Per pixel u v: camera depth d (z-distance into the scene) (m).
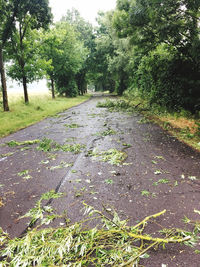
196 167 4.36
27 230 2.71
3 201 3.44
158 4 9.12
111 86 54.56
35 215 2.90
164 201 3.19
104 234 2.42
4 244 2.50
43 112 14.62
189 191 3.44
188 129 7.50
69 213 3.01
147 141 6.52
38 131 8.91
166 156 5.12
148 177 4.04
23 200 3.45
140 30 11.04
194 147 5.67
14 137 8.02
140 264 2.10
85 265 2.11
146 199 3.28
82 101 26.30
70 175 4.35
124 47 26.52
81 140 7.11
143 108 14.61
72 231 2.45
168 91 12.19
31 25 17.00
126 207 3.09
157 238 2.27
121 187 3.71
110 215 2.91
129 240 2.42
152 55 13.00
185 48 10.73
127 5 11.79
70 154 5.73
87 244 2.29
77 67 32.62
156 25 9.93
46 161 5.27
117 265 2.03
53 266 2.00
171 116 10.46
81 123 10.40
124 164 4.77
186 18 9.35
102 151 5.79
